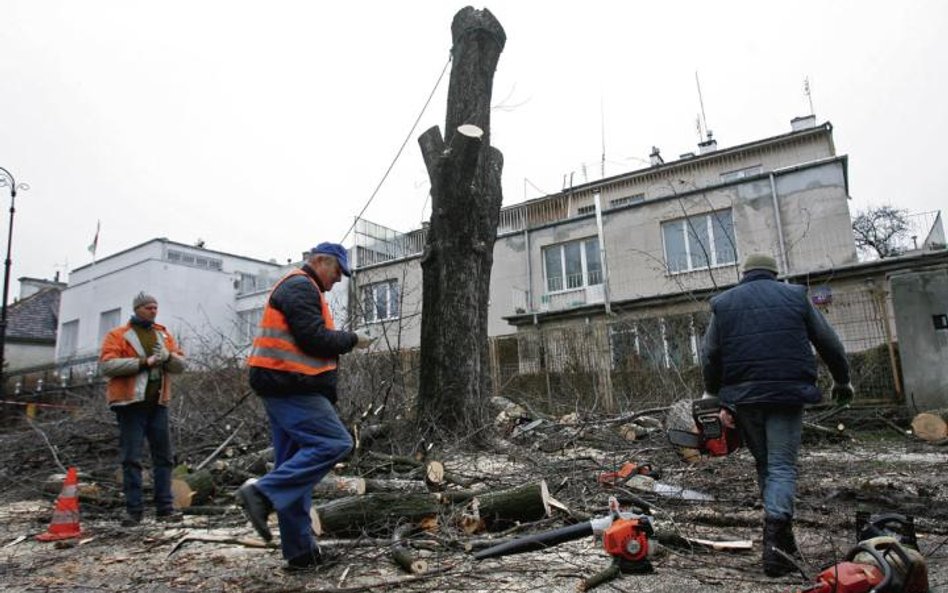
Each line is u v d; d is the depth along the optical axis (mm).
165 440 4945
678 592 2711
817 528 3826
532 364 13609
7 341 31266
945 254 13531
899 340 10367
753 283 3371
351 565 3258
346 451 3213
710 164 24016
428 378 7301
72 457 7297
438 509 3955
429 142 8117
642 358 12508
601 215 20078
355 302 9602
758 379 3137
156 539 4020
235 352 11312
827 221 16578
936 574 2867
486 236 7867
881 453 7496
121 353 4812
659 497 4637
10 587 3076
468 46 8047
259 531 2957
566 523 3957
